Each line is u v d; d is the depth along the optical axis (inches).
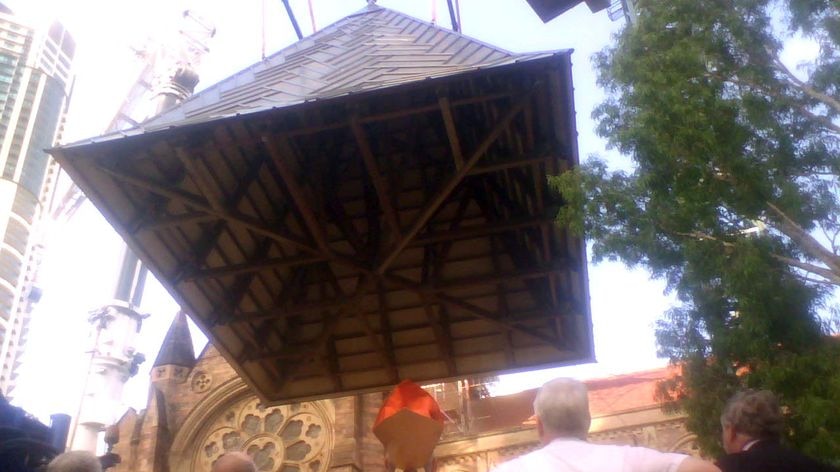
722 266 536.4
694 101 555.5
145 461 1438.2
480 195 687.7
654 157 554.9
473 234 613.0
